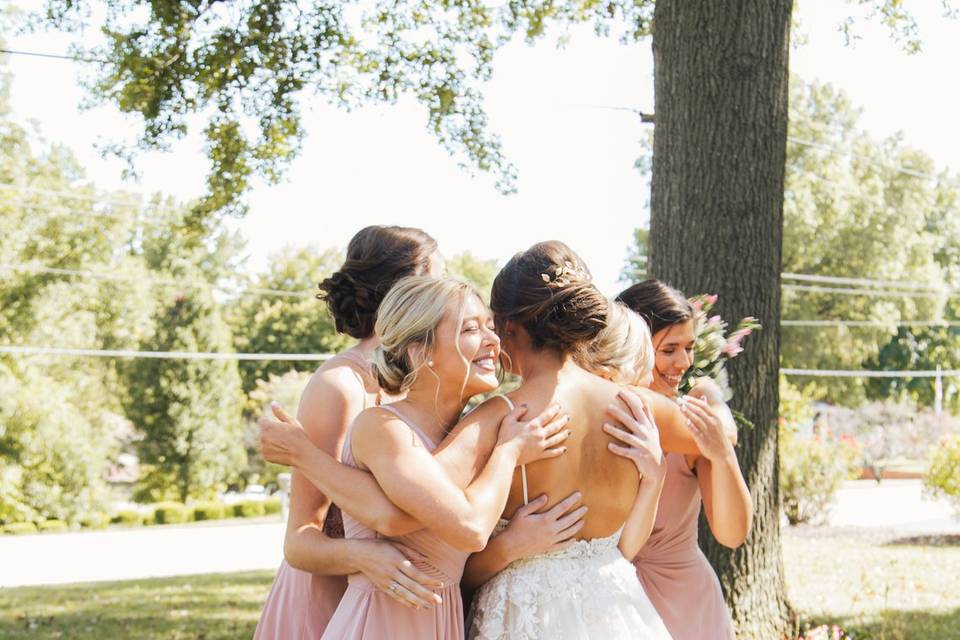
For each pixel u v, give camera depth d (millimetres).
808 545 11602
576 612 2537
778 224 5547
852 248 34031
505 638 2539
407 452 2398
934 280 36062
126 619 8531
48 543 18688
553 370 2627
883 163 35531
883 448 34094
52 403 24719
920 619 7219
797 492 14453
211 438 30031
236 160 8633
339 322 2953
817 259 34250
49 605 9336
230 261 38781
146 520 26188
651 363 2875
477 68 9258
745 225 5402
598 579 2588
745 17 5438
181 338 30641
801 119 33656
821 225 33812
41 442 24000
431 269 2969
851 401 35500
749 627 5457
